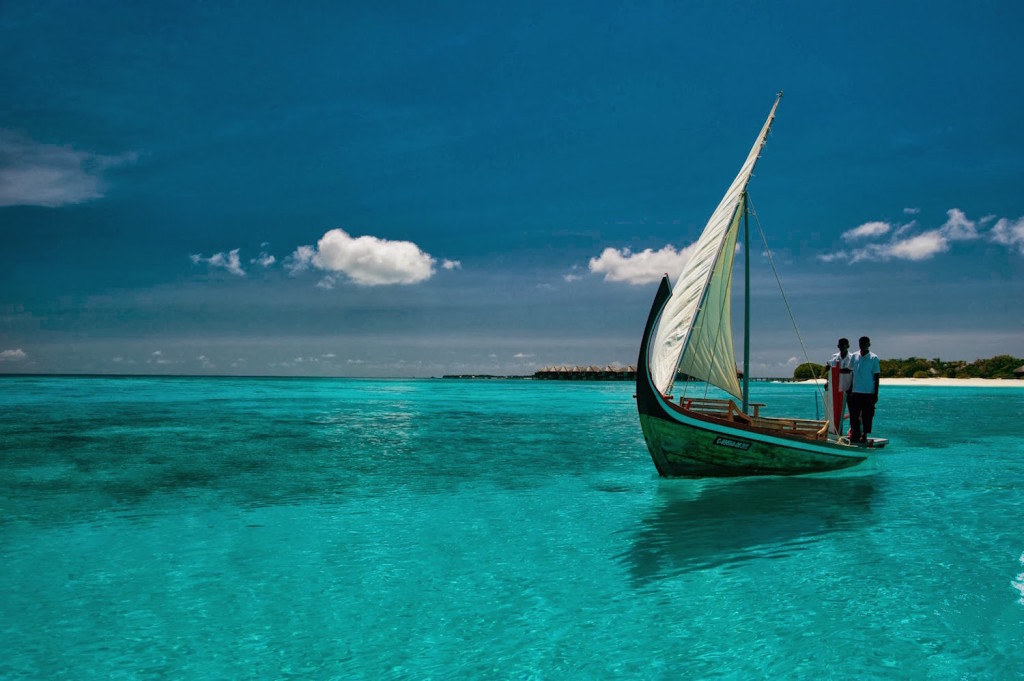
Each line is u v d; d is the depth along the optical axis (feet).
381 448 58.34
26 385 262.88
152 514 31.27
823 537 26.18
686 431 39.14
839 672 14.28
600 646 15.97
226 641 16.48
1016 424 87.15
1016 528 27.48
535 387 356.18
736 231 45.01
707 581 20.81
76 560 23.47
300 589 20.33
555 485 39.24
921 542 25.27
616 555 23.91
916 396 192.85
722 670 14.51
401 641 16.44
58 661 15.38
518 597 19.54
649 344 39.11
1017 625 16.79
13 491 37.14
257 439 65.16
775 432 40.16
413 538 26.61
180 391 207.00
